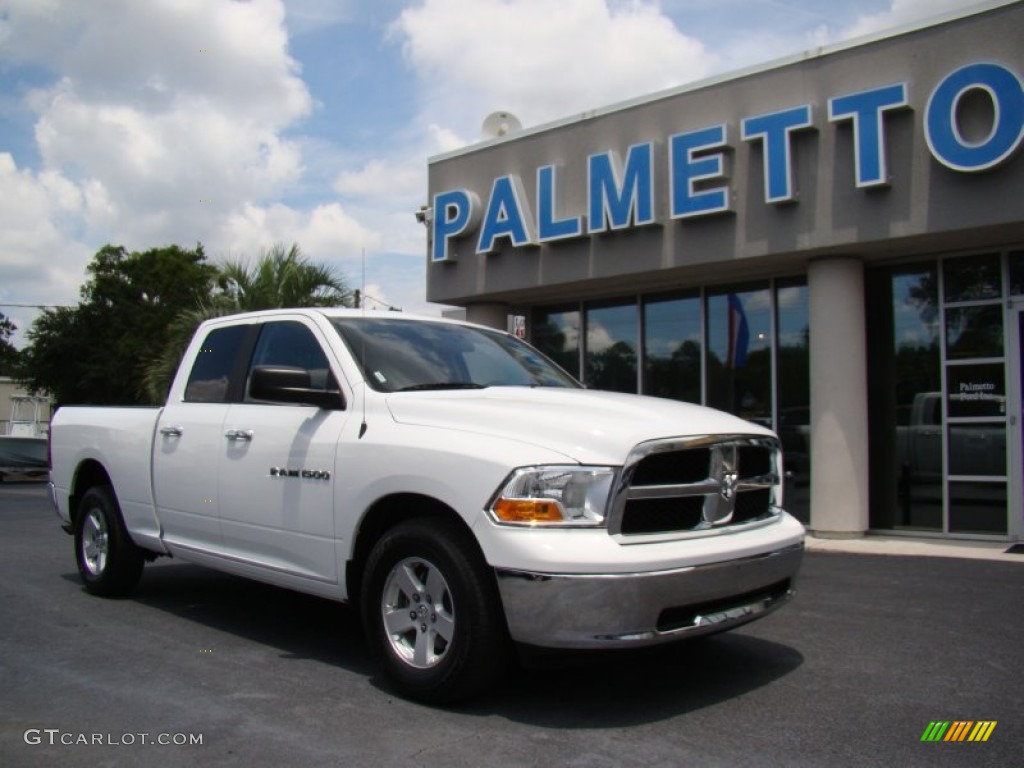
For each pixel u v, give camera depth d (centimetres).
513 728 392
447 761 354
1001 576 795
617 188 1175
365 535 467
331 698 433
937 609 651
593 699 434
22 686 453
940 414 1057
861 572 818
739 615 419
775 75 1068
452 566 404
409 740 377
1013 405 1006
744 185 1086
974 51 938
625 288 1284
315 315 538
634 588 374
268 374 477
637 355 1309
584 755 361
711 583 400
